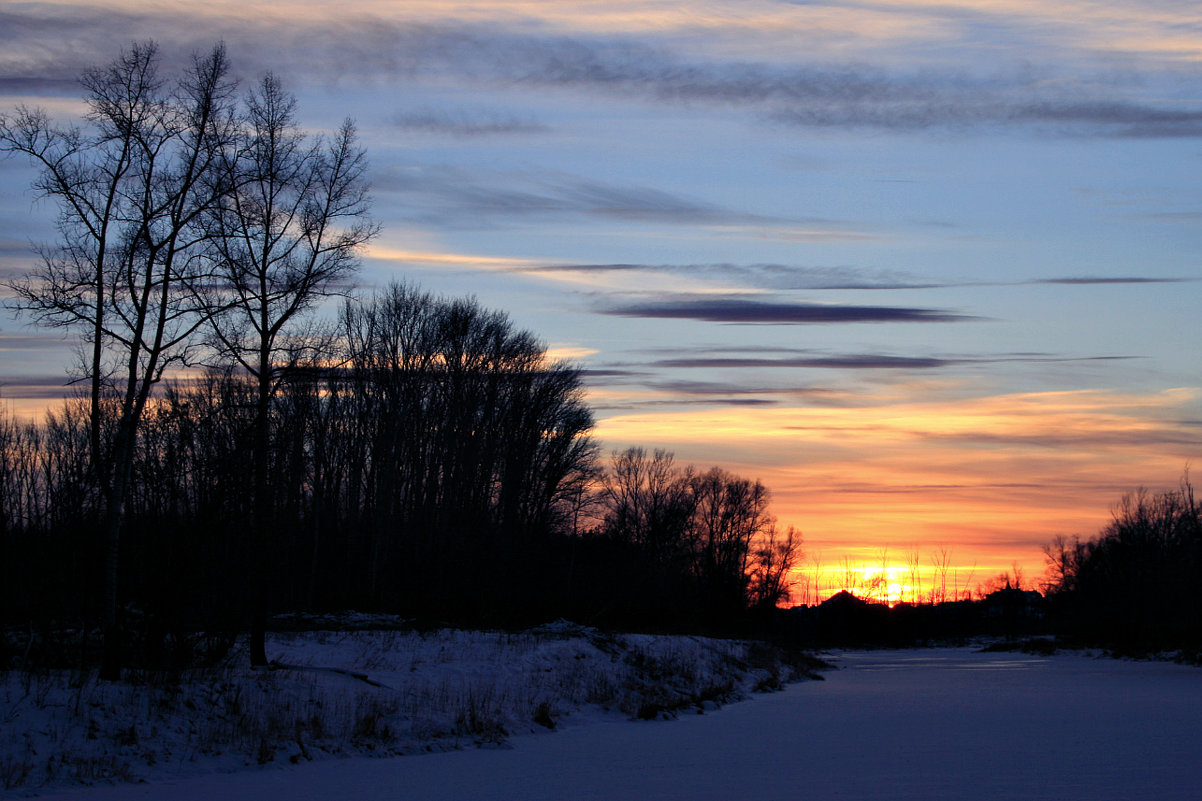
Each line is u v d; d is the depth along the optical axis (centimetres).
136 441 2019
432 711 2080
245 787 1465
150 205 1827
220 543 2070
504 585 5216
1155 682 4153
